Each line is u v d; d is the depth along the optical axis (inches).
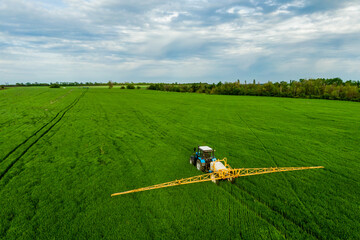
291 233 393.4
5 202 485.7
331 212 457.1
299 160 764.6
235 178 611.2
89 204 481.7
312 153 838.5
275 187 562.9
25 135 1012.5
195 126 1322.6
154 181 590.9
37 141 939.3
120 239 376.8
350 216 442.9
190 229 402.6
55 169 665.6
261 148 898.7
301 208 470.3
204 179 595.8
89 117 1514.5
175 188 550.9
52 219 429.7
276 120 1521.9
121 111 1841.8
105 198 506.3
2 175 616.7
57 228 403.9
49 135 1036.5
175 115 1715.1
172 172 649.6
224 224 416.5
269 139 1035.9
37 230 398.3
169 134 1120.2
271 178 615.5
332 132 1172.5
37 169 663.1
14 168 665.6
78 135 1051.9
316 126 1322.6
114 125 1301.7
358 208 471.5
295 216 442.6
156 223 418.9
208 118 1595.7
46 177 611.5
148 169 672.4
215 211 457.1
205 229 402.9
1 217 435.2
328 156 804.0
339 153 837.8
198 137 1066.1
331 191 544.1
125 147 892.0
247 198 508.1
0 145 862.5
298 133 1153.4
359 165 717.3
